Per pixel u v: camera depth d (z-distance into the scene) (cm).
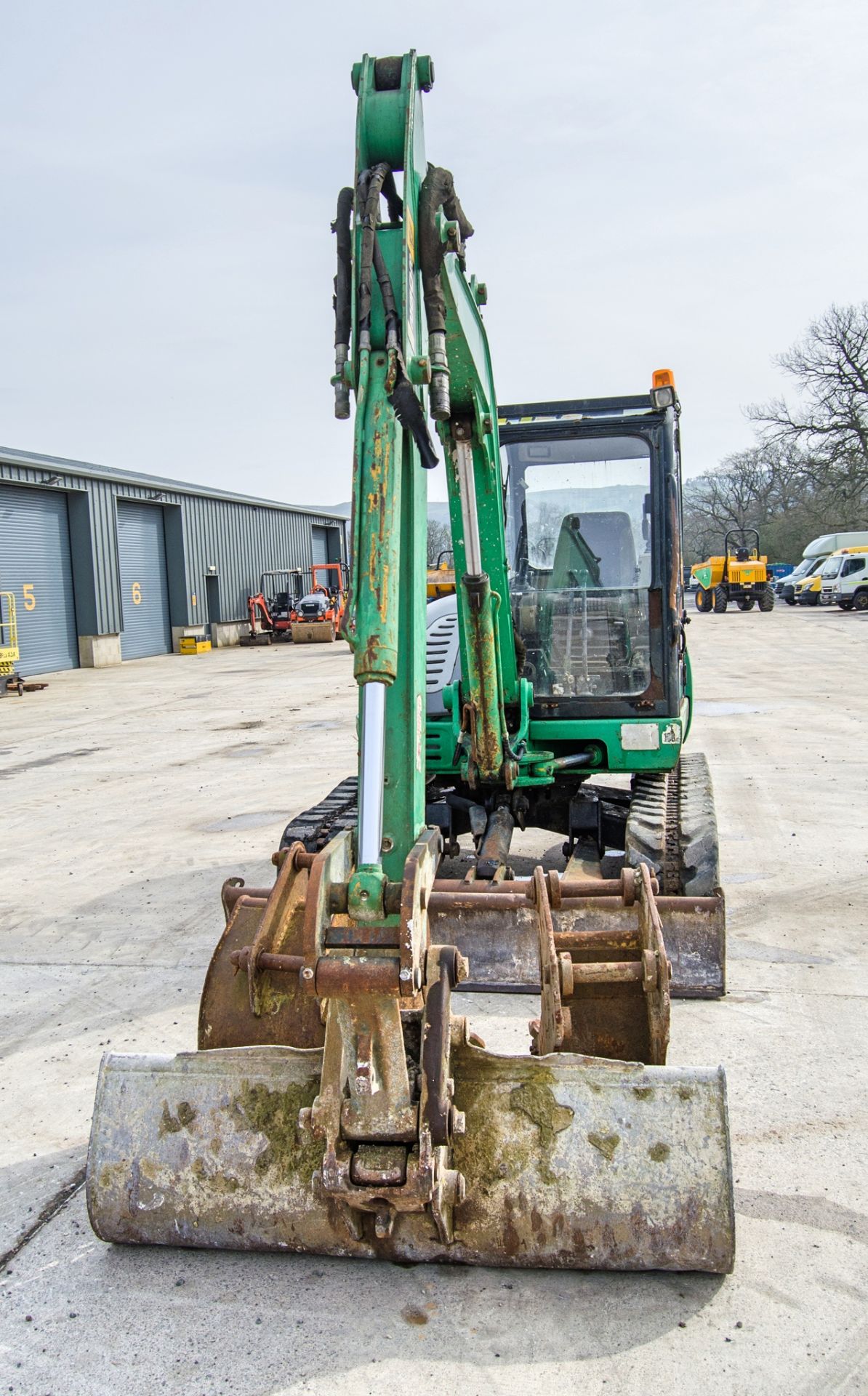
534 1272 283
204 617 3266
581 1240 273
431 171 299
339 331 283
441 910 412
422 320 299
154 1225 289
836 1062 395
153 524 3050
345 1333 263
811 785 870
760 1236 295
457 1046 287
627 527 559
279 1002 342
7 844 790
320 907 244
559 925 397
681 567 594
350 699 1667
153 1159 290
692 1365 249
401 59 284
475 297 394
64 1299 279
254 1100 292
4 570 2323
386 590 263
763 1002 449
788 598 4309
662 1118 278
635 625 558
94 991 490
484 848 500
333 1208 281
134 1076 300
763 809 791
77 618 2616
